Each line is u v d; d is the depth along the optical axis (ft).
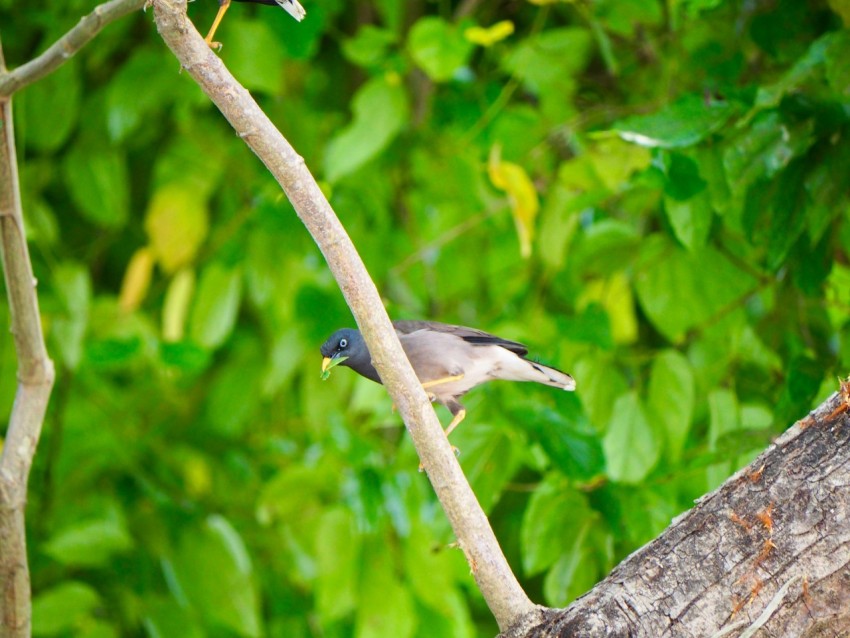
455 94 36.17
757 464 16.47
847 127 24.41
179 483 36.76
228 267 34.71
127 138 39.14
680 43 31.12
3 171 19.66
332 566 29.58
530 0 31.42
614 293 31.94
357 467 29.04
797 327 28.76
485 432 26.76
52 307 33.09
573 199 29.04
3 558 20.27
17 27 36.99
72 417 35.58
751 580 15.57
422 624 31.55
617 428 26.91
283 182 16.33
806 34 27.63
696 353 29.84
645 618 15.48
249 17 33.68
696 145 26.11
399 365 16.51
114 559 34.30
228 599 32.35
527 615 16.24
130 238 42.65
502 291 35.70
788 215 24.70
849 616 15.40
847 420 16.29
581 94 35.04
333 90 39.99
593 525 26.58
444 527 28.27
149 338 34.63
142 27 37.37
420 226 36.86
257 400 37.35
